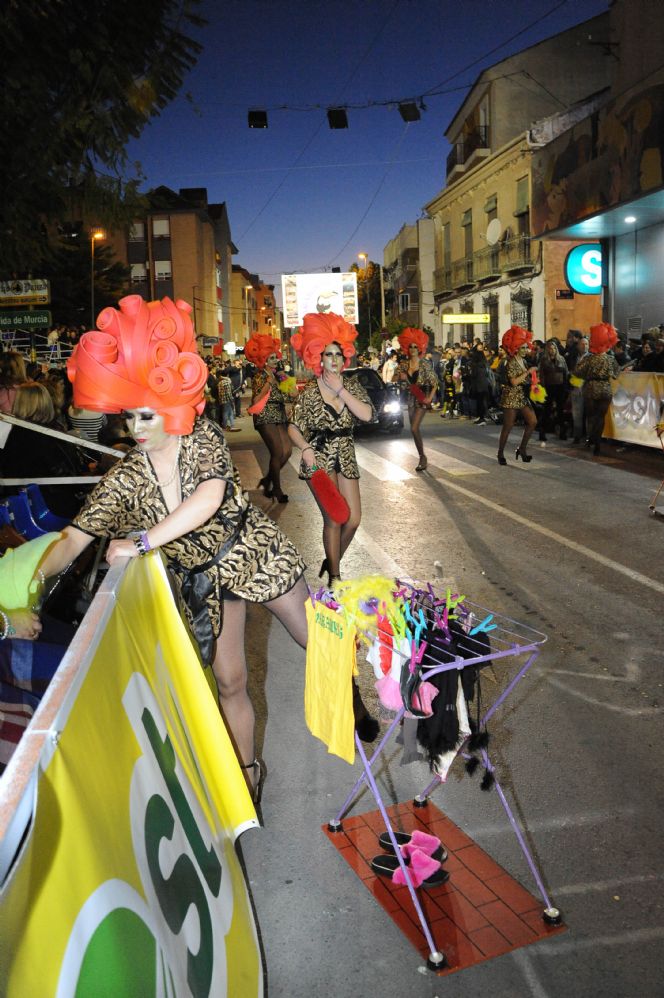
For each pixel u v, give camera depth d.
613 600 5.54
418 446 11.16
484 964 2.43
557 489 9.50
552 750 3.62
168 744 2.10
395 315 61.12
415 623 2.53
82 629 1.71
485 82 31.62
